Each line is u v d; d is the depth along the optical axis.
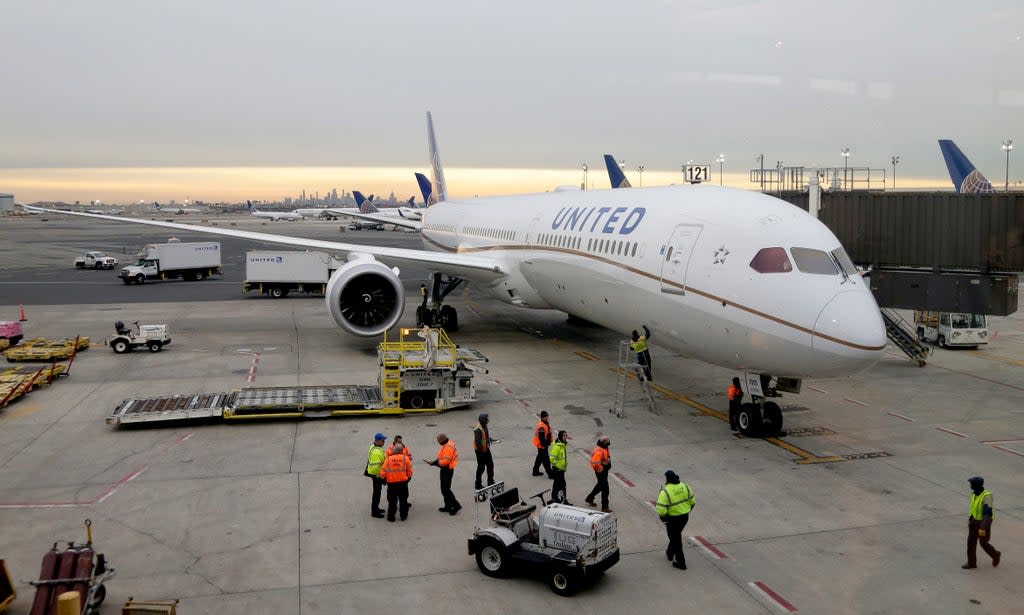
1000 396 20.94
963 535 12.13
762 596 10.26
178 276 56.62
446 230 38.06
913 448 16.48
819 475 14.84
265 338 30.17
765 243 15.88
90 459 15.62
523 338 30.02
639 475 14.84
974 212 22.88
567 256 22.62
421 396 19.19
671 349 19.23
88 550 9.98
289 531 12.25
